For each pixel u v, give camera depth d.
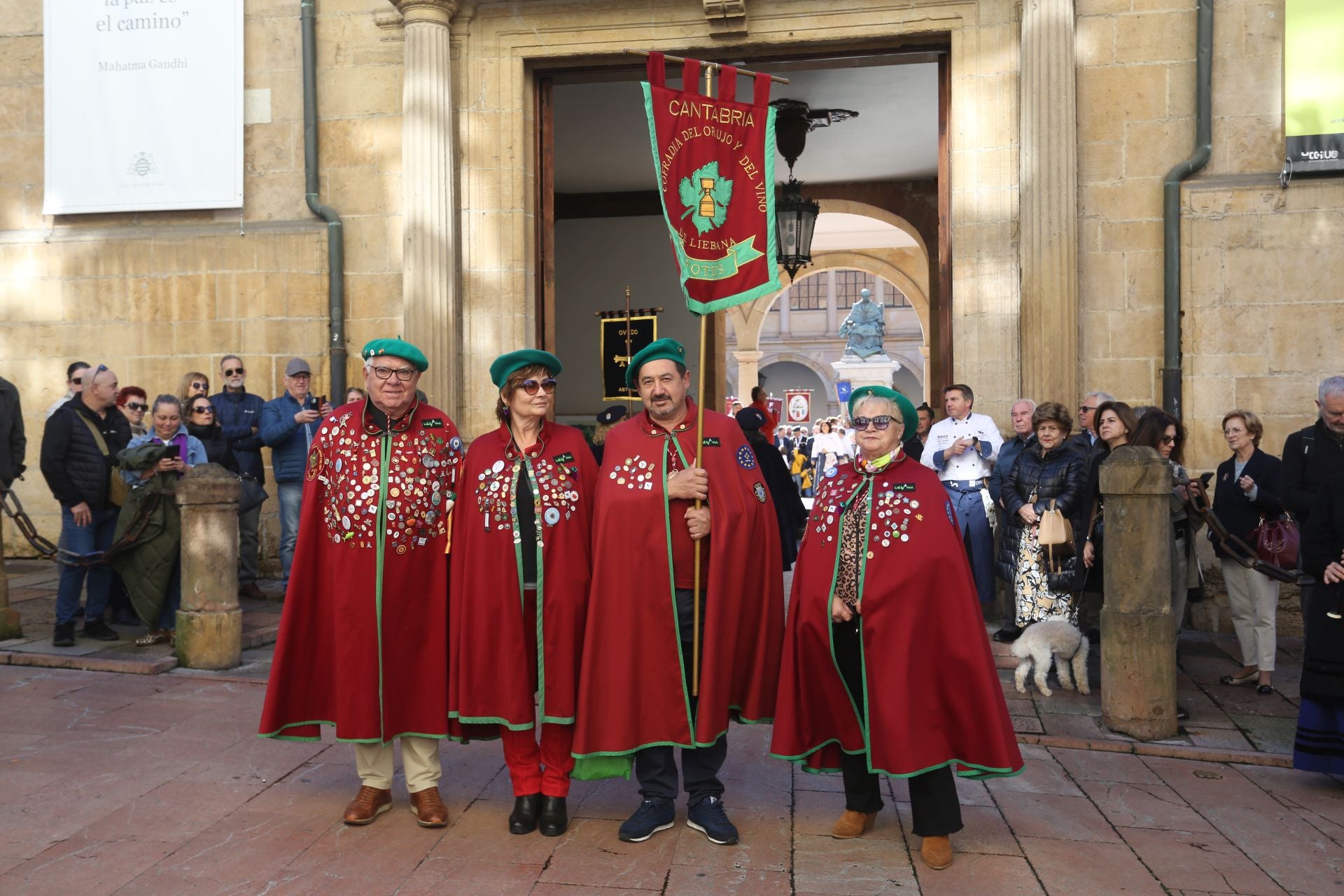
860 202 15.56
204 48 9.28
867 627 3.72
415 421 4.10
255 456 8.44
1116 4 8.01
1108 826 4.19
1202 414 7.88
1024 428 6.88
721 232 4.23
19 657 6.45
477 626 3.95
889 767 3.63
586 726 3.84
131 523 6.69
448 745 5.16
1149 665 5.29
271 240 9.26
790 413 30.72
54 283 9.63
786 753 3.86
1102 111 8.05
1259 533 6.21
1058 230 7.85
